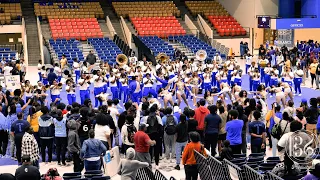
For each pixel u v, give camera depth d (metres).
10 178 9.95
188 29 44.84
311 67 29.66
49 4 45.38
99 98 20.22
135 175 11.52
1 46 42.03
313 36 47.62
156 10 46.62
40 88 21.97
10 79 23.06
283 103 21.84
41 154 16.14
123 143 14.50
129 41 42.03
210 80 26.95
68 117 15.41
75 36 41.31
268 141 17.77
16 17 43.47
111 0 48.09
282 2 46.03
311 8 44.84
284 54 37.75
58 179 11.09
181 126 14.69
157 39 41.81
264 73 29.81
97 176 11.38
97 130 14.23
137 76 24.41
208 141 14.95
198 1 48.97
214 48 41.78
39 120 15.59
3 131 16.33
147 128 14.86
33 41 41.41
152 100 17.81
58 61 36.62
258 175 9.99
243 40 45.00
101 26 44.38
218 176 11.56
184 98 22.88
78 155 14.35
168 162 15.78
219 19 46.38
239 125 14.07
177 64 29.22
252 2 45.12
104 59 37.81
